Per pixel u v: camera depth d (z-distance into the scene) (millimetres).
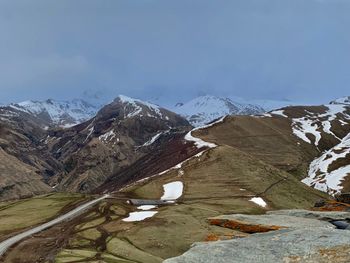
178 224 100875
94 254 85562
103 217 119938
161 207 127562
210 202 140375
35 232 109812
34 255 88688
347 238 39281
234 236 52562
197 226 99562
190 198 147375
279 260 36969
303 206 154125
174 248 89875
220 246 42438
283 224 65938
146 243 92062
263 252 39312
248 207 137250
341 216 71812
